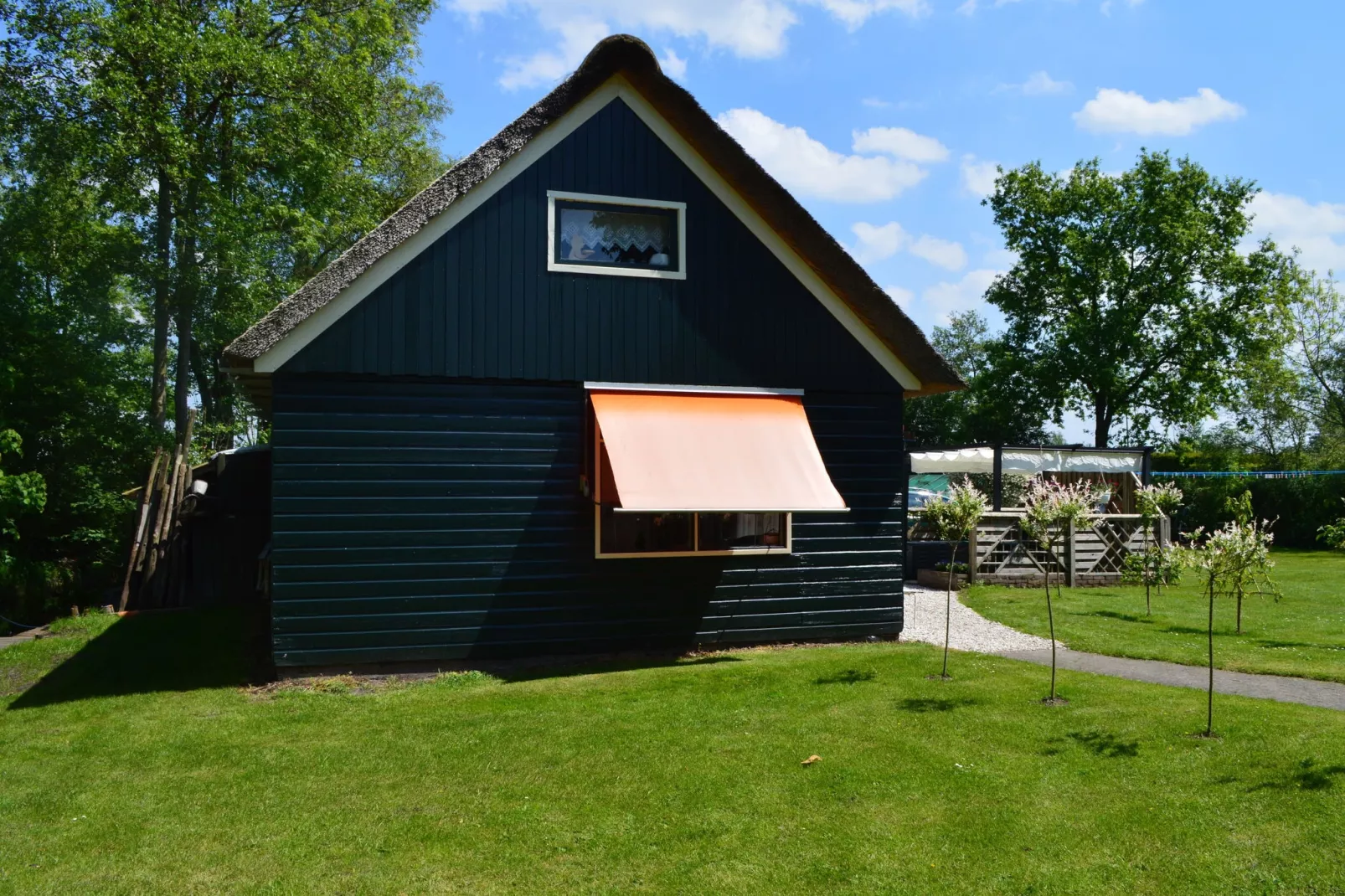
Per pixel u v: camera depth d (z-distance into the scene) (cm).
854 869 494
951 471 2125
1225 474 3456
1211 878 471
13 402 2019
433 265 1012
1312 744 664
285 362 959
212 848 542
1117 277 3819
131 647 1176
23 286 2262
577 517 1060
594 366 1069
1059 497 925
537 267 1051
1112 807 568
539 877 495
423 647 998
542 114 1048
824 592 1167
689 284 1112
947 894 464
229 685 982
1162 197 3766
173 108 2408
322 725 805
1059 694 852
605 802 600
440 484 1009
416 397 1005
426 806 603
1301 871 473
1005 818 557
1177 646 1112
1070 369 3900
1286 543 3269
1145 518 1672
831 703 840
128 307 3156
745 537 1138
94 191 2533
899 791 606
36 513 1855
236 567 1678
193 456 2914
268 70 2344
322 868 511
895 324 1171
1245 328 3759
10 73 2245
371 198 2945
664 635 1095
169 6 2362
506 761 688
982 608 1456
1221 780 605
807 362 1161
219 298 2467
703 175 1124
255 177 2573
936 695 860
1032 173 4116
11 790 657
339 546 973
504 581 1030
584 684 934
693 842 534
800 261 1160
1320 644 1112
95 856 535
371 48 2719
